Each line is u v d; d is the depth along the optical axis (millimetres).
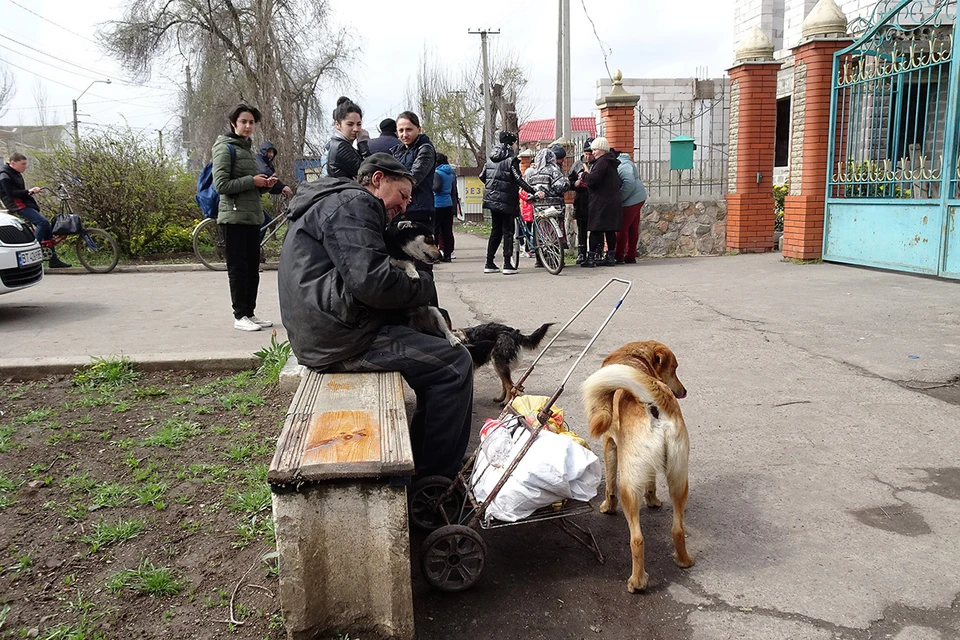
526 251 13477
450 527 2973
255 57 21250
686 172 13016
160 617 2846
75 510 3594
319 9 23344
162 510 3623
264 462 4133
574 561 3303
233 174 6840
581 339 6816
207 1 23734
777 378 5496
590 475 3180
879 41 9344
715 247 12953
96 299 9398
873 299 7891
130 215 14062
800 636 2723
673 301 8367
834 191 10516
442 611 2941
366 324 3459
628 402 3174
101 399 5078
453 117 38344
